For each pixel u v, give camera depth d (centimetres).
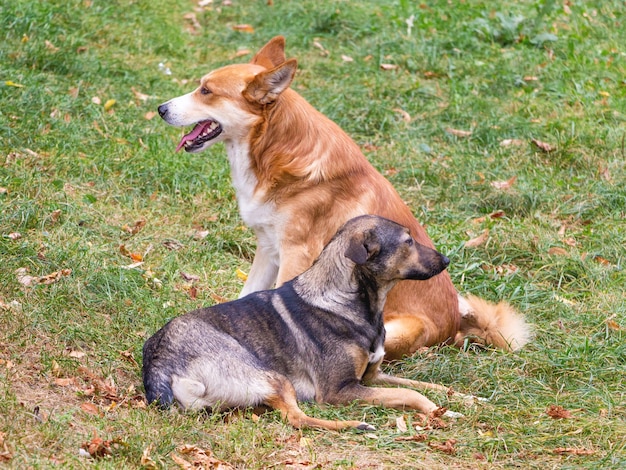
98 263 979
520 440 721
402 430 733
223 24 1934
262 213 902
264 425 727
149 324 901
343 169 897
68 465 620
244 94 894
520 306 1022
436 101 1602
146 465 644
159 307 933
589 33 1928
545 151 1423
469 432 737
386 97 1598
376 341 803
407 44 1797
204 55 1769
